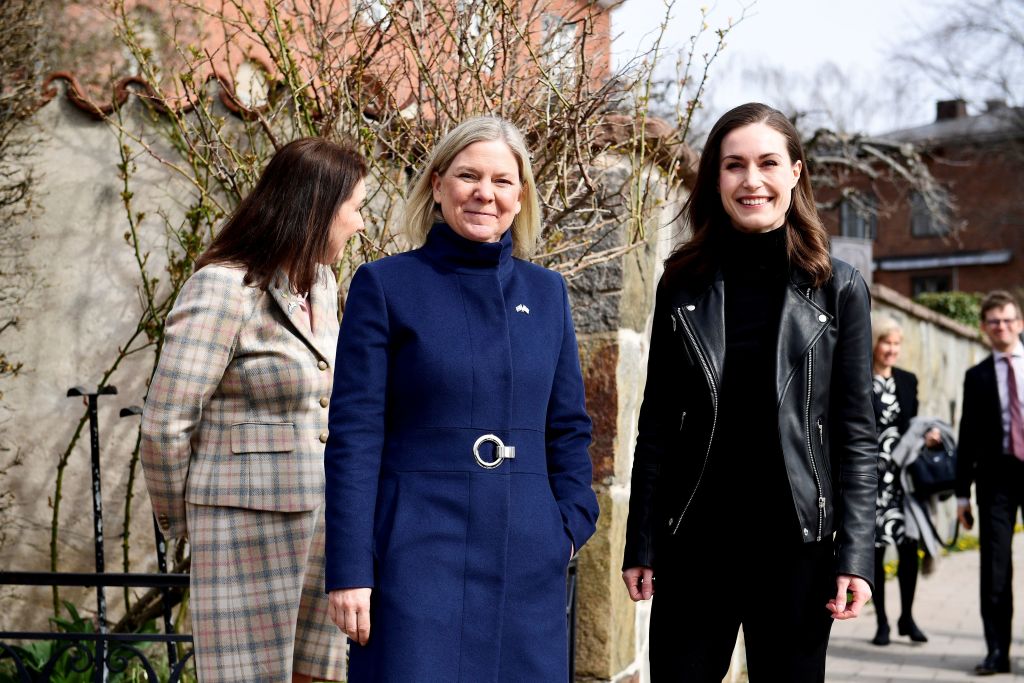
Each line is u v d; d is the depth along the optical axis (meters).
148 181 4.41
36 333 4.43
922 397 11.09
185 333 2.59
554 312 2.45
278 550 2.65
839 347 2.54
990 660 5.57
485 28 3.45
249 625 2.62
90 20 4.40
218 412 2.67
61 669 3.81
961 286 33.62
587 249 3.66
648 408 2.71
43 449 4.41
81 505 4.39
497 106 3.53
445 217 2.38
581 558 3.83
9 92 4.31
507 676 2.19
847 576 2.44
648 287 4.18
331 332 2.84
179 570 4.23
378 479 2.21
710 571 2.55
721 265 2.63
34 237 4.43
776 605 2.49
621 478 3.88
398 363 2.25
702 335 2.56
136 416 4.41
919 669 5.71
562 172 3.54
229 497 2.62
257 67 4.33
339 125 3.67
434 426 2.23
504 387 2.27
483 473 2.22
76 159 4.41
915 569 6.37
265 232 2.71
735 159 2.57
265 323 2.68
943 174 32.78
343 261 3.67
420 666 2.11
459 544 2.19
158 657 4.18
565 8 3.62
